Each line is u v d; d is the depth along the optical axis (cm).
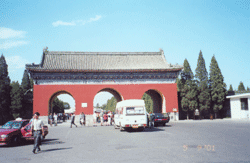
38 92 3634
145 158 857
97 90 3769
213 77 4775
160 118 2744
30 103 5628
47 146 1312
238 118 4369
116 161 825
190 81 4575
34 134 1104
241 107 4303
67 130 2527
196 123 3103
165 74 3931
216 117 4825
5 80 5041
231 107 4588
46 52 4050
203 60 4816
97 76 3775
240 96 4144
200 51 4866
